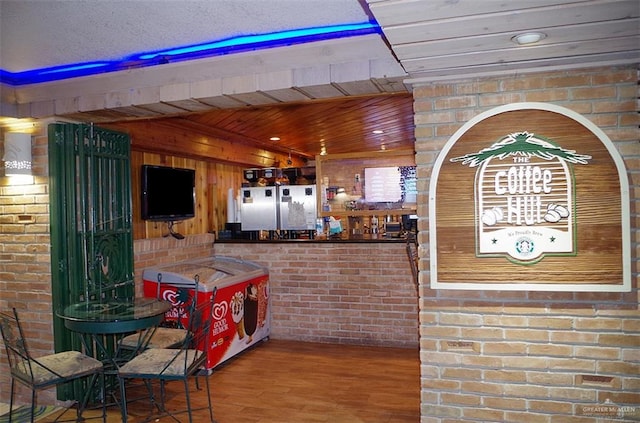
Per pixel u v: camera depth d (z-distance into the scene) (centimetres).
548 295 259
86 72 331
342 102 414
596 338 254
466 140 268
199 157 558
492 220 264
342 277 507
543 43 213
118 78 325
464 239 268
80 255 364
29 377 286
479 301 269
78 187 368
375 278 497
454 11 176
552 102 257
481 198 265
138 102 323
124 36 272
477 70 256
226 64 299
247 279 479
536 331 261
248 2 230
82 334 349
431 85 273
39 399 373
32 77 345
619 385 251
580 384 256
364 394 374
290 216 591
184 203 516
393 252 491
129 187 408
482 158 265
